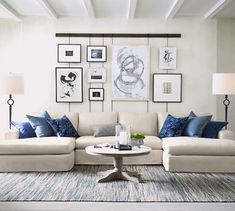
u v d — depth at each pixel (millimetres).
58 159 4672
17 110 6066
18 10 5676
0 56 6039
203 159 4652
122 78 6055
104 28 6027
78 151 5082
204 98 6086
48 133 5215
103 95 6070
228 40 6168
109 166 5027
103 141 5051
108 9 5551
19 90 5363
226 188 3904
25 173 4586
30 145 4621
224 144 4648
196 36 6047
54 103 6082
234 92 5207
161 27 6035
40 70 6047
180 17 6023
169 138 5023
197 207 3264
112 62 6039
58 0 5113
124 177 4254
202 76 6082
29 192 3711
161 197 3564
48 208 3219
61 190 3791
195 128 5238
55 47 6043
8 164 4645
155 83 6062
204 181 4219
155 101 6078
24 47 6031
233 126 6230
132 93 6066
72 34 6008
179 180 4258
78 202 3395
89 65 6066
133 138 4355
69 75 6043
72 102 6090
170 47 6039
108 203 3371
